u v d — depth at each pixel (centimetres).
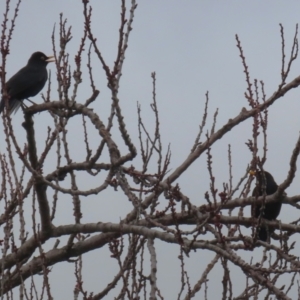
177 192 929
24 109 1148
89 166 1034
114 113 985
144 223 1112
